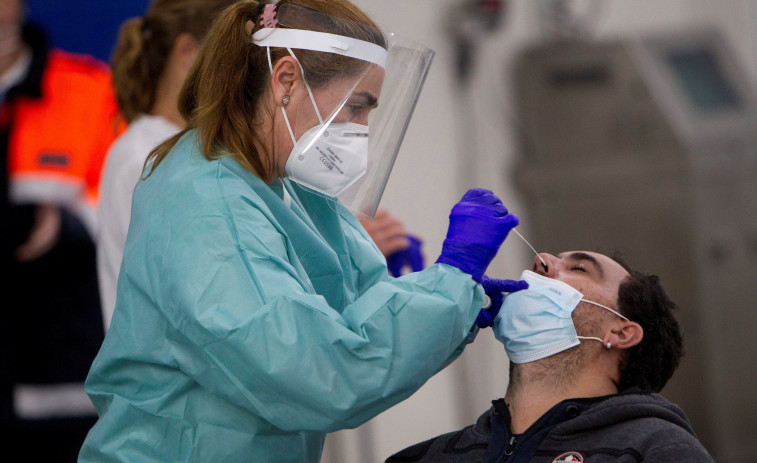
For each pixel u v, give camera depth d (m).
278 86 5.05
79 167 9.52
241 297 4.60
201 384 4.83
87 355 9.26
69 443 9.17
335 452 11.49
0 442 8.93
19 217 9.17
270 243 4.84
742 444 13.09
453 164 12.90
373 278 6.06
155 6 7.31
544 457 5.33
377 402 4.63
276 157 5.21
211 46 5.21
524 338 5.58
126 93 7.38
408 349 4.62
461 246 4.91
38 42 9.40
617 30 13.43
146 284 4.89
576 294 5.57
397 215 12.56
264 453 4.97
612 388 5.70
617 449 5.19
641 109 13.23
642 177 13.16
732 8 13.73
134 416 5.03
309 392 4.54
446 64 12.93
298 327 4.55
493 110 13.08
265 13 5.14
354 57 5.04
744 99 13.48
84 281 9.35
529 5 13.22
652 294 5.80
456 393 12.40
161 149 5.39
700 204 13.13
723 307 13.10
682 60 13.61
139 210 5.15
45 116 9.40
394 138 5.41
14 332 8.99
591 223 13.18
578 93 13.24
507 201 13.18
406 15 12.76
